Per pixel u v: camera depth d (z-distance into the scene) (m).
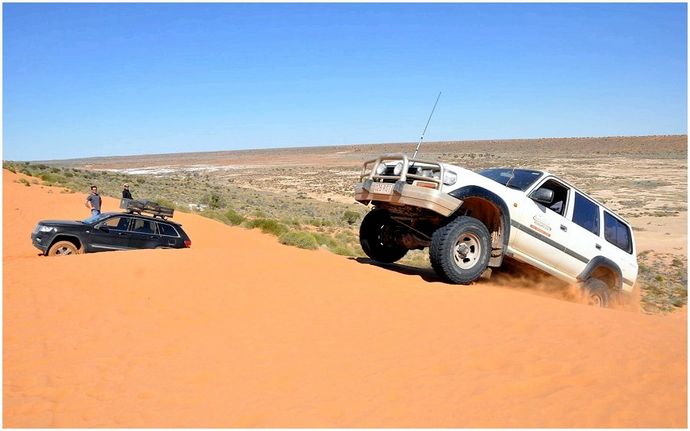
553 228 9.45
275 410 4.54
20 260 10.63
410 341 5.98
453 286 8.30
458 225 8.34
